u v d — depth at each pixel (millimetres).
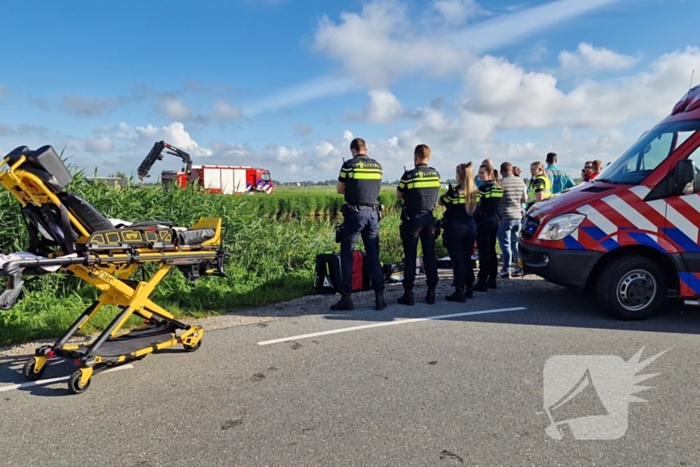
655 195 5816
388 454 3080
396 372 4383
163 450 3152
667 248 5777
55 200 4000
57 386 4156
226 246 8797
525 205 10188
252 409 3703
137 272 6824
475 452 3100
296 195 30719
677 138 5926
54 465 2996
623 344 5082
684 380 4172
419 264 9164
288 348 5047
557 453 3084
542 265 6234
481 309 6535
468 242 7133
